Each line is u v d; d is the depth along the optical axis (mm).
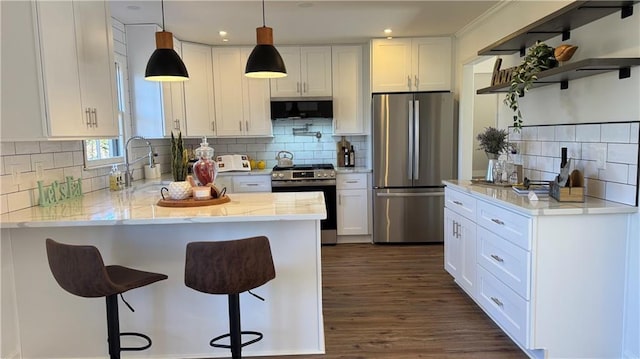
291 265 2551
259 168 5465
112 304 2117
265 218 2234
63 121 2418
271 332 2596
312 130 5559
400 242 5031
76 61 2553
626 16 2254
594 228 2246
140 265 2512
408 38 4902
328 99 5156
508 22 3566
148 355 2580
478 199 2934
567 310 2287
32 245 2449
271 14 3824
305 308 2582
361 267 4211
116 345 2150
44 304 2496
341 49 5191
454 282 3738
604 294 2289
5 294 2408
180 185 2648
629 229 2254
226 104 5191
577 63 2234
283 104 5156
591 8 2262
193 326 2572
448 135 4844
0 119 2305
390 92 4977
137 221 2195
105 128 2883
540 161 3133
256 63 2811
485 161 6773
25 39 2248
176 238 2504
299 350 2607
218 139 5570
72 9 2520
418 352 2566
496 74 3326
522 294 2344
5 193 2426
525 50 3260
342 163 5527
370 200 5129
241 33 4508
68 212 2422
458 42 4809
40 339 2512
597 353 2324
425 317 3041
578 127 2670
